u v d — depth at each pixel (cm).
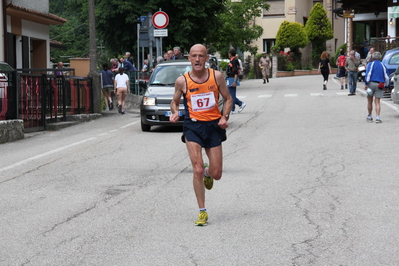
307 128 1806
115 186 1059
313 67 7094
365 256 643
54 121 2184
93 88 2548
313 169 1166
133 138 1734
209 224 790
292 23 6656
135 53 4162
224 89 797
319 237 716
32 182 1111
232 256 652
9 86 1850
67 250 688
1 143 1719
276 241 704
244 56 6800
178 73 2023
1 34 2897
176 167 1238
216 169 801
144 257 656
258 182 1059
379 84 1856
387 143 1464
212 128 795
